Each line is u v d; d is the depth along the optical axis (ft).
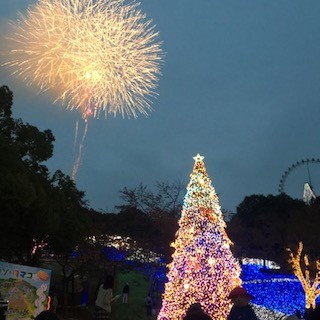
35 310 41.42
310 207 181.27
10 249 67.77
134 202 128.47
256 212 225.97
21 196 55.62
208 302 47.78
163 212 119.55
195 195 52.60
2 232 62.49
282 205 222.07
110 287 37.81
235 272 50.39
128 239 114.93
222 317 47.32
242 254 158.30
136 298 103.86
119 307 93.76
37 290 42.04
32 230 65.21
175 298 48.96
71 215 77.05
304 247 144.87
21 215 63.21
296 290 107.76
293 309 99.60
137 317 86.48
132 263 118.52
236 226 158.81
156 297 105.29
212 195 52.85
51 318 16.31
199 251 49.85
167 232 114.62
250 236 160.56
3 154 57.98
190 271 49.26
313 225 152.97
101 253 104.94
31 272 42.14
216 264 49.39
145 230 116.98
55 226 66.13
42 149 74.54
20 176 56.59
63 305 87.71
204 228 51.03
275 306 101.91
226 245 50.93
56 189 77.77
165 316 49.01
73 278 96.68
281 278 121.19
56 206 74.18
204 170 53.88
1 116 70.18
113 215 122.93
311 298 97.71
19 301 40.73
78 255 94.17
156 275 112.68
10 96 69.21
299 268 102.58
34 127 74.74
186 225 51.67
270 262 168.04
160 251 115.24
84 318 83.30
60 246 74.59
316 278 100.42
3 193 54.85
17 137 73.31
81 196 89.10
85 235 81.97
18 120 73.77
